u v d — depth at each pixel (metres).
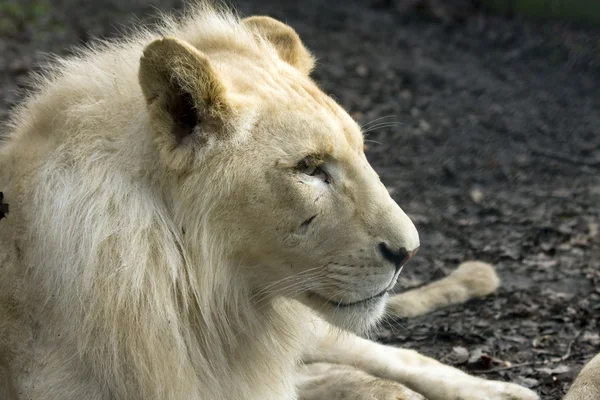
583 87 31.61
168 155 7.74
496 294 14.03
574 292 14.25
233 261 8.08
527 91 31.09
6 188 8.27
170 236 7.94
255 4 39.25
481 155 24.09
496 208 19.67
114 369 7.75
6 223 8.16
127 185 7.89
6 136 9.11
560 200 20.23
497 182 21.94
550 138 25.88
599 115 28.20
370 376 9.98
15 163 8.34
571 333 12.48
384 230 7.91
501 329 12.76
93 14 33.31
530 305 13.57
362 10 41.12
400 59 34.16
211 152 7.80
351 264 7.90
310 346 10.34
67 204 7.82
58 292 7.86
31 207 8.09
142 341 7.74
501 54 36.00
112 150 7.99
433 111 28.27
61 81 8.67
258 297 8.38
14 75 24.94
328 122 8.04
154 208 7.93
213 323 8.20
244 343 8.48
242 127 7.84
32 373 7.98
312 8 40.16
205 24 8.97
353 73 31.50
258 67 8.38
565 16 40.38
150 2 35.84
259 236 7.94
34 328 7.99
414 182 21.86
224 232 7.93
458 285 13.33
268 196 7.82
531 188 21.38
